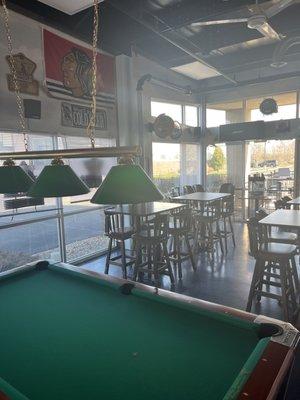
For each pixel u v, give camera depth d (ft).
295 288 11.75
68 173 5.90
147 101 21.67
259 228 10.62
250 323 4.87
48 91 14.40
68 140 15.69
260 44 18.84
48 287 6.88
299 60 21.42
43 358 4.28
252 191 24.56
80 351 4.42
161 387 3.66
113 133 18.51
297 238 11.61
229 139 25.05
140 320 5.30
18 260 14.98
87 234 19.92
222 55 20.62
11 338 4.81
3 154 6.56
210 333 4.83
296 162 23.13
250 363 3.87
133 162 4.94
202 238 18.10
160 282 13.71
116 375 3.90
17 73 13.00
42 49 14.06
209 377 3.81
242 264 15.71
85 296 6.37
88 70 16.52
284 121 23.17
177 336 4.76
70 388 3.69
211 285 13.19
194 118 26.96
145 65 20.90
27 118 13.51
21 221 13.91
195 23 13.55
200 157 27.02
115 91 18.60
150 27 14.88
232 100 25.39
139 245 13.60
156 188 4.75
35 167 14.10
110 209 15.72
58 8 13.50
